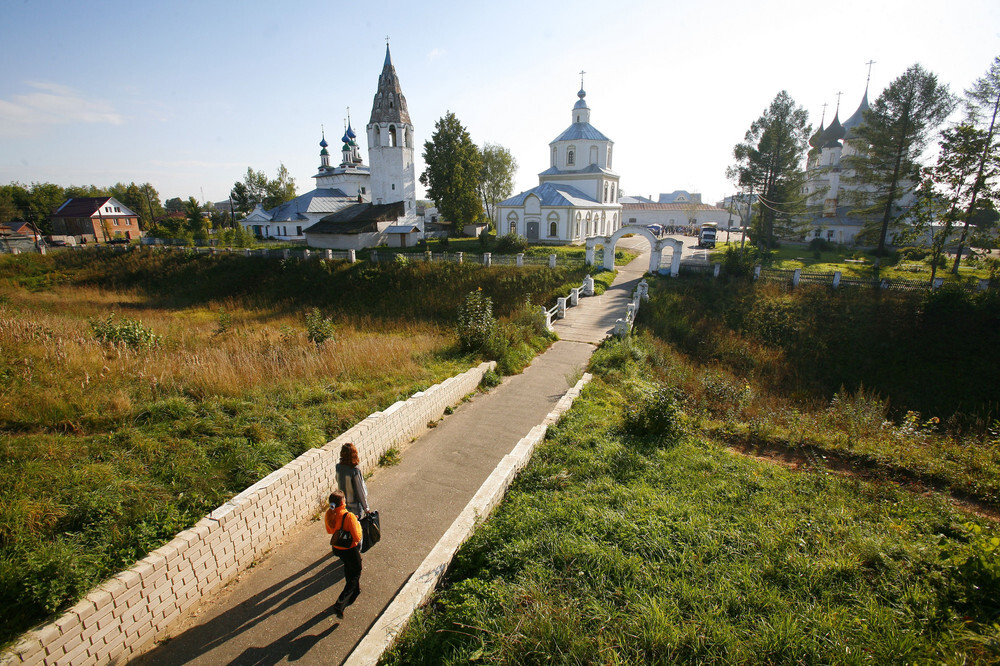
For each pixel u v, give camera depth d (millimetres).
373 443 8141
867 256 37156
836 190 49156
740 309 23984
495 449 8984
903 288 22969
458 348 14422
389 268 31750
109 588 4391
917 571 4551
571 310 22891
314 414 8562
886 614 3930
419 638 4082
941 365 19406
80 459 6312
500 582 4484
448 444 9227
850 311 22422
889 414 16641
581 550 4738
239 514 5688
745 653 3543
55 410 7367
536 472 6867
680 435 8188
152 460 6500
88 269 37750
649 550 4781
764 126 38219
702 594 4141
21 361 9500
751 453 8078
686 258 36312
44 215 71188
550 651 3621
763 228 41750
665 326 21688
